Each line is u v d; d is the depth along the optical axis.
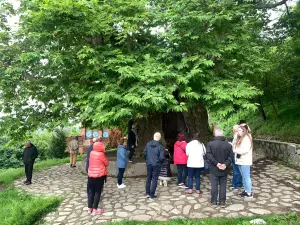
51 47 8.50
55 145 19.52
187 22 7.85
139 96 7.15
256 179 7.99
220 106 8.14
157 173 6.76
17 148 18.94
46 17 7.57
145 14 8.24
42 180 10.13
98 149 6.15
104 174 6.11
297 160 8.96
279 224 4.86
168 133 12.62
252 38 10.21
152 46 8.79
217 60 8.80
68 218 5.92
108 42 9.56
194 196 6.78
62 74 8.95
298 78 12.51
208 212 5.73
